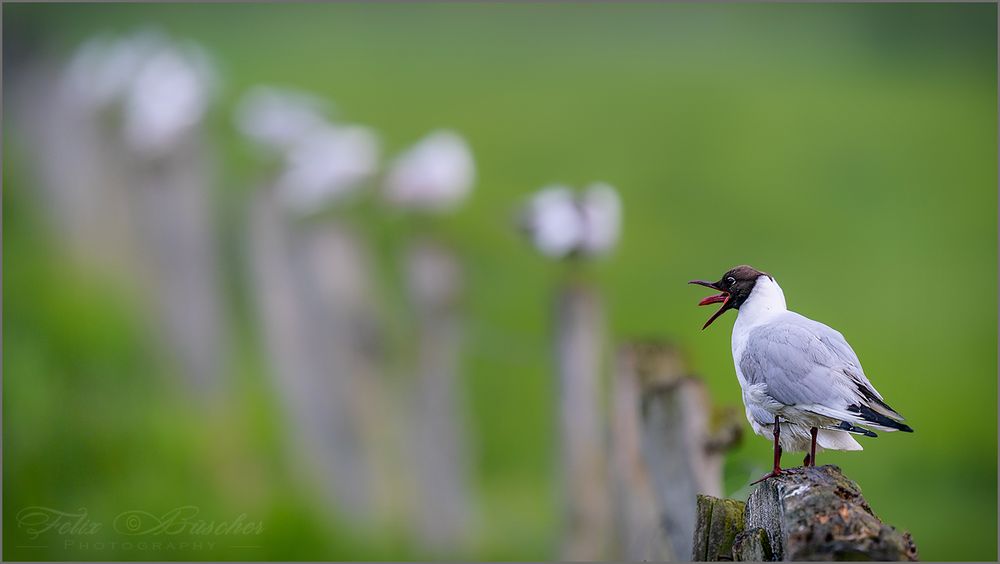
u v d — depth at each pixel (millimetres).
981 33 33969
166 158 15688
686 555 6660
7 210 20672
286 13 40656
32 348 14742
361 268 12930
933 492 13570
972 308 17750
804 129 25938
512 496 13430
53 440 13438
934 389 15648
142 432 13555
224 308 15289
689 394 6668
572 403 9188
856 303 18047
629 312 16812
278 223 13297
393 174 17094
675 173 23297
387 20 39219
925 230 20156
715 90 29656
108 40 34906
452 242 17406
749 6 38188
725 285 6500
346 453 12227
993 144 24078
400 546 11828
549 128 26594
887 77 30078
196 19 39250
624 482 7230
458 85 31578
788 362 5988
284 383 12812
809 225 20625
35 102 24922
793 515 4922
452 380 11969
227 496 12789
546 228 13922
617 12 38688
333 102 30219
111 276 16703
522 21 38375
